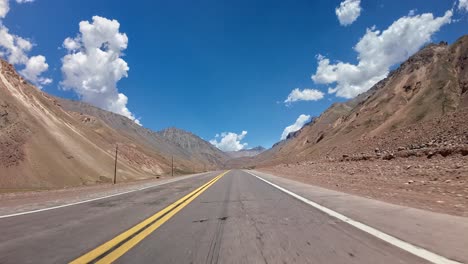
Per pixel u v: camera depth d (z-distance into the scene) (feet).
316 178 81.41
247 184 74.28
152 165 542.16
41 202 44.50
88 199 47.80
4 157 190.19
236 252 16.84
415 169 63.67
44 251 17.74
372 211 27.61
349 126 364.38
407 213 25.98
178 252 17.13
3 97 239.71
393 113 320.70
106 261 15.75
